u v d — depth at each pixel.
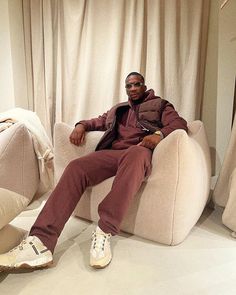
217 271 1.36
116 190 1.44
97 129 2.06
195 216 1.66
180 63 2.48
